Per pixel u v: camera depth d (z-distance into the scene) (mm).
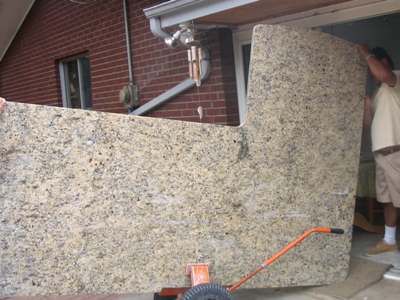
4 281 3180
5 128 3131
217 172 3777
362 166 5270
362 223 5363
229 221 3836
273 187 3988
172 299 3883
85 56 7926
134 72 6691
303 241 4152
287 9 4711
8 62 9867
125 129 3463
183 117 6012
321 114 4188
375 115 4664
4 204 3156
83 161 3352
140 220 3541
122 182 3473
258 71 3852
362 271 4520
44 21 8523
